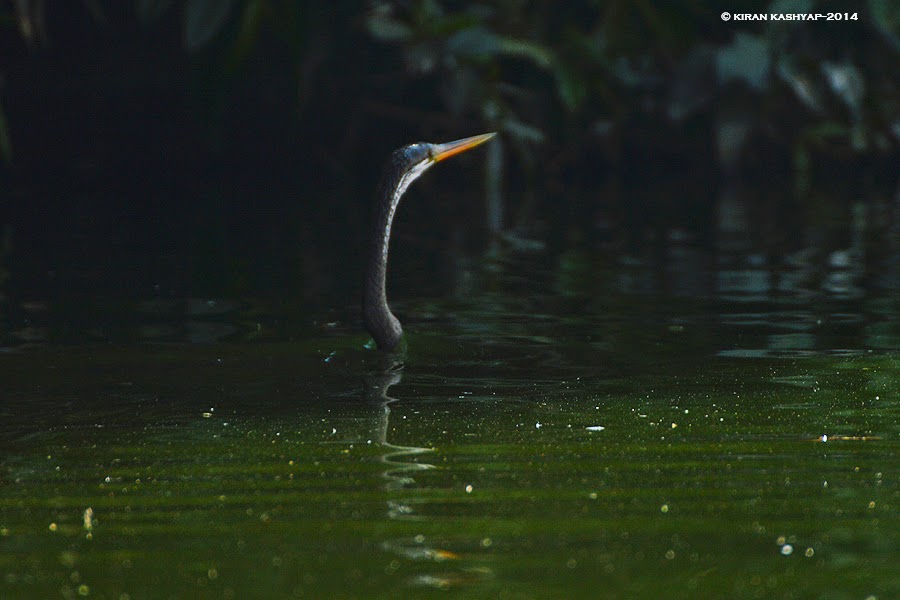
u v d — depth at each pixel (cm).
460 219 1861
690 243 1573
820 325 1023
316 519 552
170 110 2541
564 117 2570
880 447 660
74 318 1081
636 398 783
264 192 2191
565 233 1689
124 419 741
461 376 852
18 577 489
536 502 573
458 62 2288
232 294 1203
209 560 504
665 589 469
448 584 475
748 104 2384
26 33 1984
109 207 1967
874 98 2492
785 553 506
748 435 690
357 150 2634
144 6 2161
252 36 2106
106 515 562
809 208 1959
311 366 883
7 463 649
